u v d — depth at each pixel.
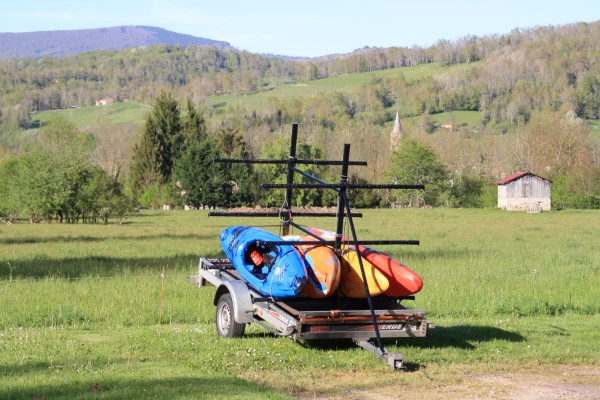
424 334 11.32
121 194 63.19
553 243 36.31
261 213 12.83
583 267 24.42
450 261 25.95
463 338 12.62
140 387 8.78
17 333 12.34
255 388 8.97
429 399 8.98
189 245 33.50
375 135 147.88
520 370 10.58
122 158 132.50
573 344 12.27
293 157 13.20
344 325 10.95
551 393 9.39
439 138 142.75
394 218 69.12
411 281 11.54
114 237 40.00
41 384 8.81
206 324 13.73
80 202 59.59
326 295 11.23
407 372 10.22
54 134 85.88
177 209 103.50
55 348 10.98
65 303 15.55
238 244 12.43
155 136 119.25
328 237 12.71
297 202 97.25
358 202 100.00
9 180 63.47
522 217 70.69
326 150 129.12
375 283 11.45
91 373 9.47
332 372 10.07
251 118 190.62
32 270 22.39
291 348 11.38
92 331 12.71
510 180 91.50
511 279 20.45
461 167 122.00
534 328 13.74
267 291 11.50
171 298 16.44
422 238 40.31
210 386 8.94
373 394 9.12
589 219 66.19
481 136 161.75
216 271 13.07
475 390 9.45
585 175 93.88
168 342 11.54
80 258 26.59
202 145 103.75
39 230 47.53
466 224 57.50
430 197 105.06
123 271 21.97
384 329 11.17
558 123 115.88
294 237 13.02
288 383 9.41
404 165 105.62
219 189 101.25
